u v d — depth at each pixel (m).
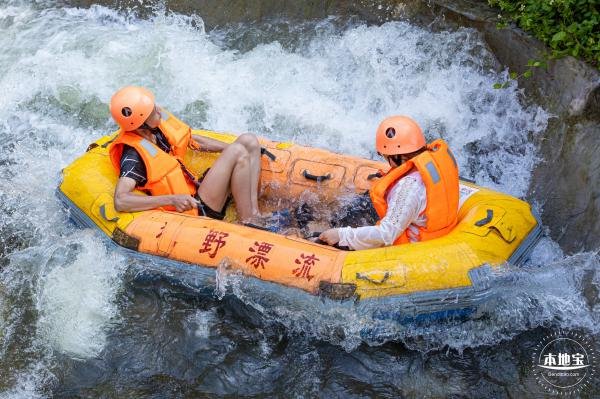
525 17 9.00
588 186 7.82
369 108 9.66
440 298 6.33
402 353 6.58
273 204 8.03
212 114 9.76
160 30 10.98
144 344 6.70
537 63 8.59
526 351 6.57
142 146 7.23
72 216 7.60
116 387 6.39
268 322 6.81
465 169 9.10
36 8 11.77
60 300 7.04
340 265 6.46
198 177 8.11
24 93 10.27
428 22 9.94
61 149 9.54
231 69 10.28
